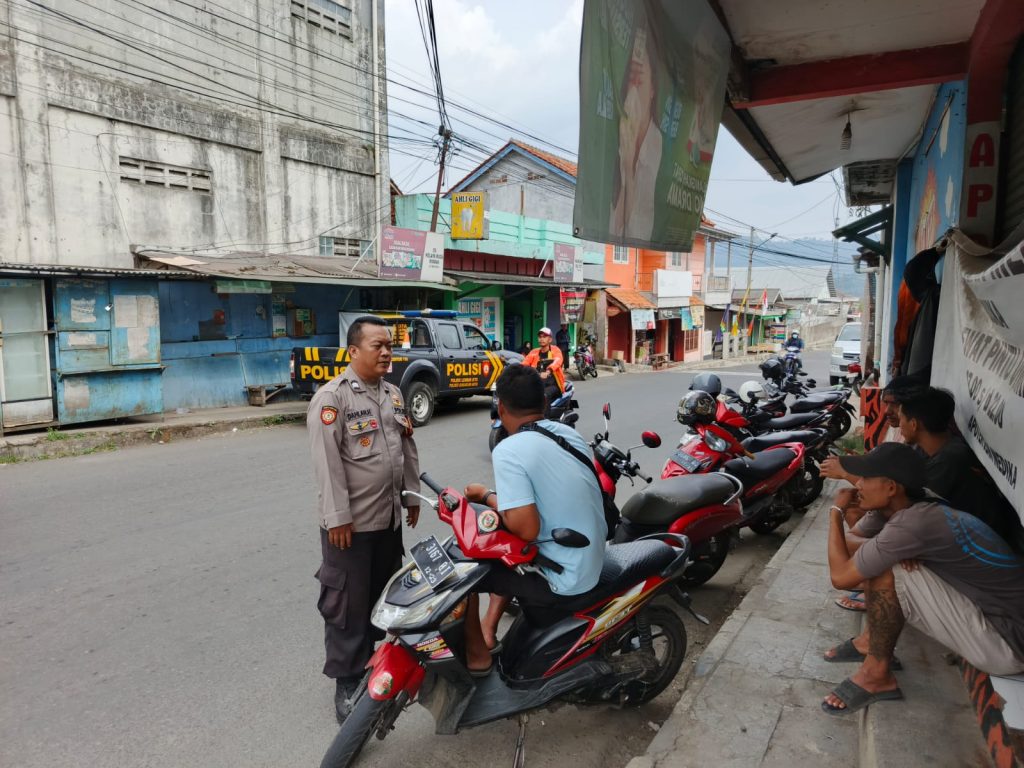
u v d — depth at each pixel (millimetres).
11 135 10508
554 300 22750
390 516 3244
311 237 15477
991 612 2613
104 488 7191
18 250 10664
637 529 4262
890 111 5742
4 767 2824
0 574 4824
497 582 2812
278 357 14016
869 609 2908
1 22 10320
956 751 2561
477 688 2857
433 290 18156
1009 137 3902
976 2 3596
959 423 3178
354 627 3170
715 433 4906
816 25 3877
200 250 13281
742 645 3666
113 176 11859
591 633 2914
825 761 2727
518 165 26391
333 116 15812
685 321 32406
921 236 6668
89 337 9945
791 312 50219
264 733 3115
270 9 14312
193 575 4848
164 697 3365
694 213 4051
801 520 6082
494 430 8766
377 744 3105
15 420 9266
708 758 2760
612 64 2797
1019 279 1942
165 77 12531
